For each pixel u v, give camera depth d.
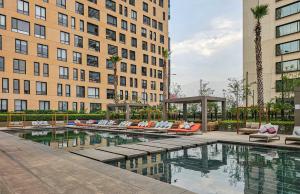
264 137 14.79
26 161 8.54
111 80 51.22
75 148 13.87
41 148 11.63
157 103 62.38
